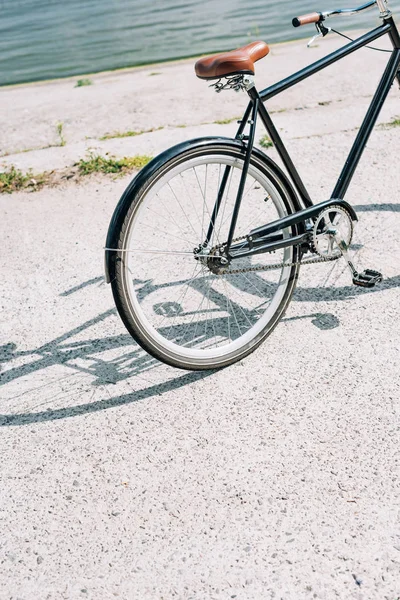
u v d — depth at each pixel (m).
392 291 3.59
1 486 2.68
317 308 3.52
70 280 4.02
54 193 5.18
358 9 3.20
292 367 3.13
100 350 3.41
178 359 3.06
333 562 2.24
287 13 14.23
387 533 2.31
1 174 5.46
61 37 15.05
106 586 2.25
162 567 2.29
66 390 3.15
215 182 4.96
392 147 5.29
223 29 13.55
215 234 3.13
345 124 5.89
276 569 2.24
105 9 18.88
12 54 13.55
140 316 2.94
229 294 3.72
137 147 5.86
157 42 13.11
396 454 2.62
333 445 2.69
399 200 4.50
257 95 2.95
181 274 3.93
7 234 4.63
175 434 2.83
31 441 2.88
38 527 2.49
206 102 7.05
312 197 4.67
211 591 2.19
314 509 2.43
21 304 3.84
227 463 2.66
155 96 7.59
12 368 3.34
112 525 2.46
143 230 4.41
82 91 8.55
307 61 8.49
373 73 7.39
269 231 3.09
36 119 7.28
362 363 3.11
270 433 2.78
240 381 3.09
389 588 2.14
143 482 2.62
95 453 2.79
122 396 3.08
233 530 2.39
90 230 4.57
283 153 3.10
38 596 2.24
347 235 3.30
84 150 5.93
